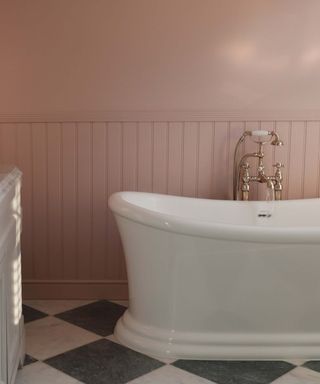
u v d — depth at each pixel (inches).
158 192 119.6
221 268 90.6
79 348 97.0
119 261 120.7
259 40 116.5
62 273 120.6
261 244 88.3
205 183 119.7
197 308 93.3
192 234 88.1
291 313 93.7
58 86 115.9
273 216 113.8
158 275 92.9
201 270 91.0
